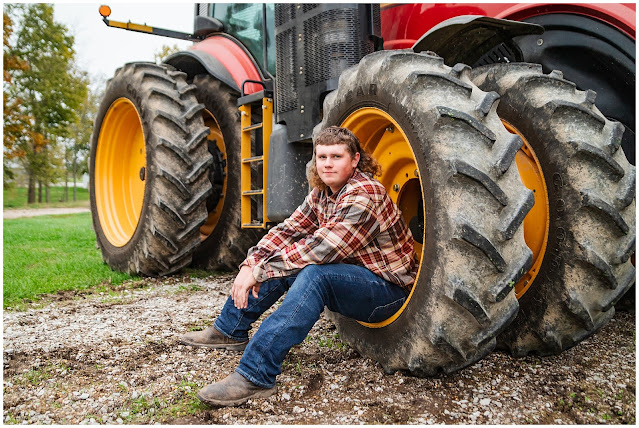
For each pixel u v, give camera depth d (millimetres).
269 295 2465
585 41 2594
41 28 19484
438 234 1812
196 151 4000
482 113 1850
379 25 3033
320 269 2033
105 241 4750
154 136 3938
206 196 4035
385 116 2170
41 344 2658
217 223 4430
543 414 1802
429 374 1994
